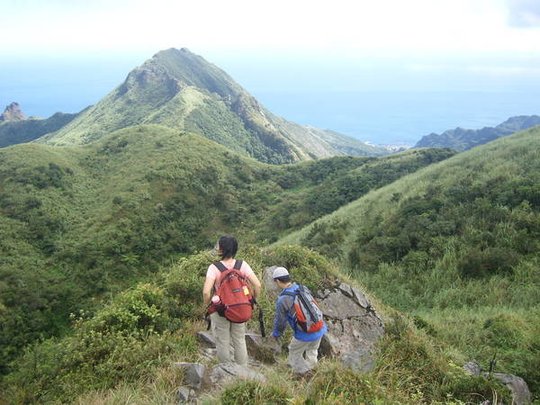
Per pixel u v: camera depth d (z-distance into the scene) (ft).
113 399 15.85
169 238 185.68
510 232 56.54
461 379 20.02
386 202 97.71
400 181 122.31
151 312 24.18
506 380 22.00
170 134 276.82
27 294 135.33
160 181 219.41
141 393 16.26
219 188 233.76
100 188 224.94
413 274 56.75
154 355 20.12
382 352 22.67
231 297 17.22
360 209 102.42
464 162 106.11
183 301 27.17
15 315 124.36
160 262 169.07
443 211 72.23
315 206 169.48
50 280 149.18
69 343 23.41
